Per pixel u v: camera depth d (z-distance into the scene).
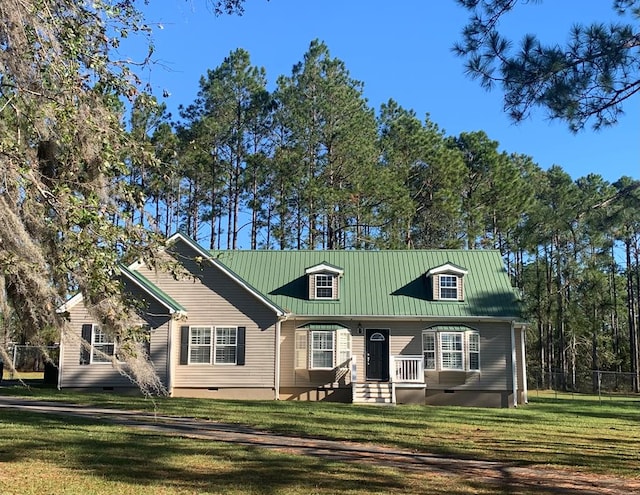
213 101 42.38
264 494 8.94
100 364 25.27
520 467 11.81
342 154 41.53
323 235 42.69
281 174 40.47
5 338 8.73
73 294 9.46
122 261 9.67
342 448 13.27
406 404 25.58
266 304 26.23
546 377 42.41
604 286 46.69
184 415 18.00
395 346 26.98
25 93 8.34
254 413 19.14
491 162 45.41
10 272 7.70
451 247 42.56
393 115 48.84
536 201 44.78
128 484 9.27
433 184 45.09
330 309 27.30
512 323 26.77
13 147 7.74
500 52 11.02
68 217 7.82
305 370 26.53
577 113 10.95
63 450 11.72
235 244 42.31
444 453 13.11
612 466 12.10
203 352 26.16
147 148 9.62
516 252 46.69
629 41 10.53
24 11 8.29
